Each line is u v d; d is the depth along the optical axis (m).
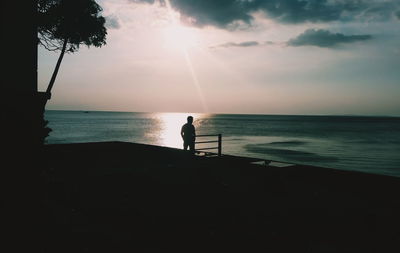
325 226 5.13
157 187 7.30
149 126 116.00
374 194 7.12
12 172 3.00
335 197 6.89
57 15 11.75
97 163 10.49
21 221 3.10
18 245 3.04
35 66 3.33
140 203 6.06
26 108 3.06
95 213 5.30
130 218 5.24
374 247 4.37
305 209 5.99
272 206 6.12
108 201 6.07
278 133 92.50
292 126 141.50
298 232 4.85
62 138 60.69
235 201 6.41
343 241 4.54
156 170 9.11
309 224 5.21
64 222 4.47
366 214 5.72
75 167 9.59
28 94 3.07
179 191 7.02
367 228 5.05
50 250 3.44
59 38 12.53
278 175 7.88
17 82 3.15
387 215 5.71
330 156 42.84
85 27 12.52
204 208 5.90
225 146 53.03
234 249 4.20
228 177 8.57
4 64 3.05
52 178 7.38
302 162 37.16
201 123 168.25
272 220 5.36
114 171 8.80
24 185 3.09
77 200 5.95
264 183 7.57
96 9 12.96
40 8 11.62
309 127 132.50
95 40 13.26
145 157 12.19
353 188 7.62
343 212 5.84
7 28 3.09
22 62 3.19
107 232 4.53
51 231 3.61
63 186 6.81
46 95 3.23
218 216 5.48
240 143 59.59
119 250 3.99
